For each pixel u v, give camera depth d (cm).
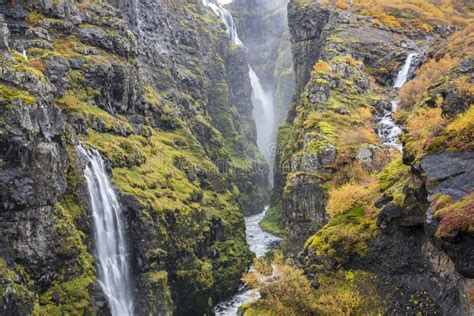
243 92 16488
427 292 2583
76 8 6384
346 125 5691
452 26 9106
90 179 4578
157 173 5959
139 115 6862
